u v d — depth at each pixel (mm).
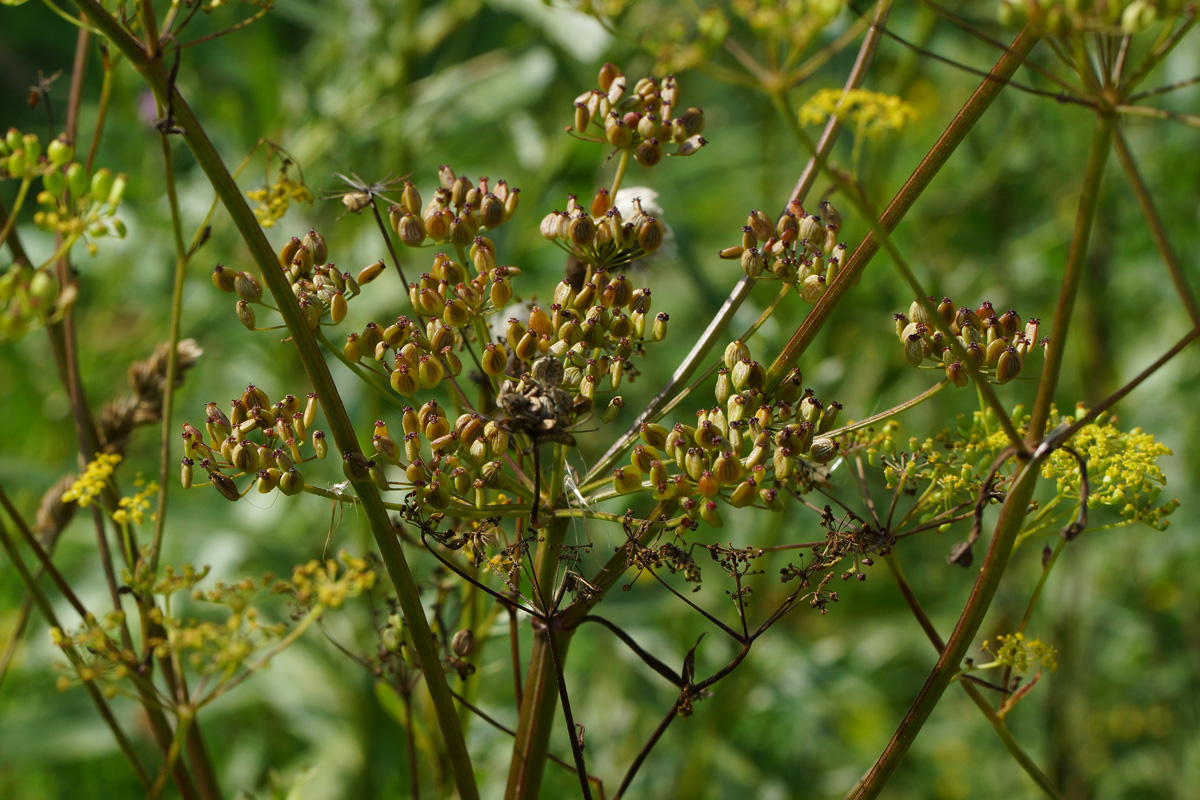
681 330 4523
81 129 4586
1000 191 4473
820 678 3744
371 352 1519
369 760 3244
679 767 3754
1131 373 4414
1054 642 4086
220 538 3498
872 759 4512
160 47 1239
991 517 4262
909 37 4035
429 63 4742
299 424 1471
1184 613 4289
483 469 1469
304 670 3227
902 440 4379
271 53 4039
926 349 1555
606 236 1621
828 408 1541
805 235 1562
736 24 3178
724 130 5145
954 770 4535
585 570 2748
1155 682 4371
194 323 3898
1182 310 4312
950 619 4309
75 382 2021
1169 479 4348
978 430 1673
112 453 2000
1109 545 4484
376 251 3709
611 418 1516
